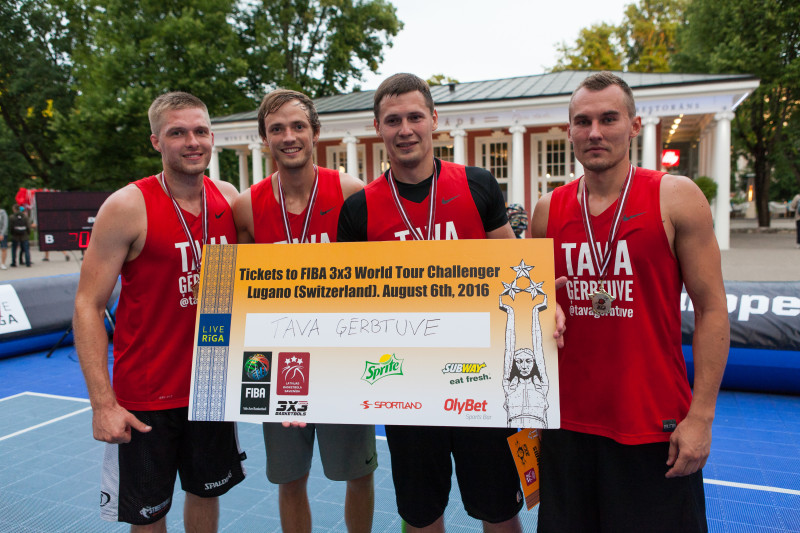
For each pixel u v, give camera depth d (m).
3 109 34.50
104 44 27.73
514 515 2.53
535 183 20.41
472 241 2.30
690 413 2.00
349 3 33.41
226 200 2.84
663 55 37.28
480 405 2.22
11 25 33.47
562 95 17.30
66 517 3.63
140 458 2.52
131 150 28.31
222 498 3.86
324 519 3.56
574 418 2.20
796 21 21.55
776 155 26.45
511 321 2.24
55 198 9.13
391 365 2.31
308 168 2.84
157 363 2.53
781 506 3.53
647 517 2.06
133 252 2.52
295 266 2.43
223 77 28.44
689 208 2.01
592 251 2.16
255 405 2.37
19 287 8.42
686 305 5.93
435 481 2.50
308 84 35.41
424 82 2.46
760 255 15.58
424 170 2.52
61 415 5.66
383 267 2.36
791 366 5.58
